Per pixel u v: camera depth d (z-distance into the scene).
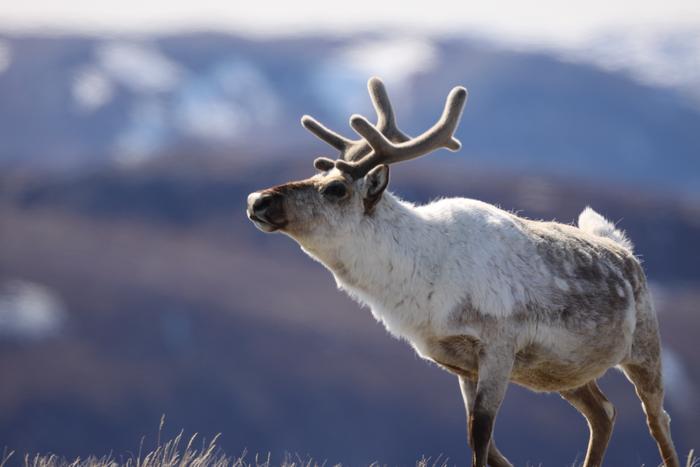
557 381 33.31
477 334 31.64
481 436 31.12
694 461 35.09
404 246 32.06
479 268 31.84
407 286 32.00
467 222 32.59
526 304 31.86
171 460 33.84
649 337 34.50
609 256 34.12
